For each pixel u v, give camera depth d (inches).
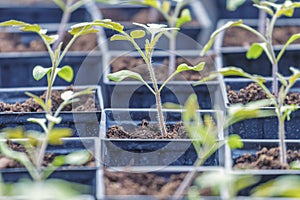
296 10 157.8
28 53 125.4
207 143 77.9
